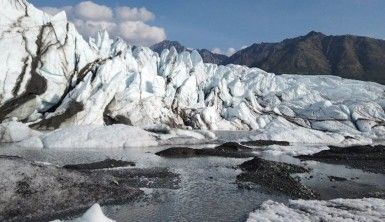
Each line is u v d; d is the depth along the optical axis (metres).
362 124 89.38
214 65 116.00
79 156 42.00
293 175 35.91
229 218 22.67
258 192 28.78
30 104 66.69
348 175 37.47
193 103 88.69
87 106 66.38
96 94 67.62
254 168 37.28
